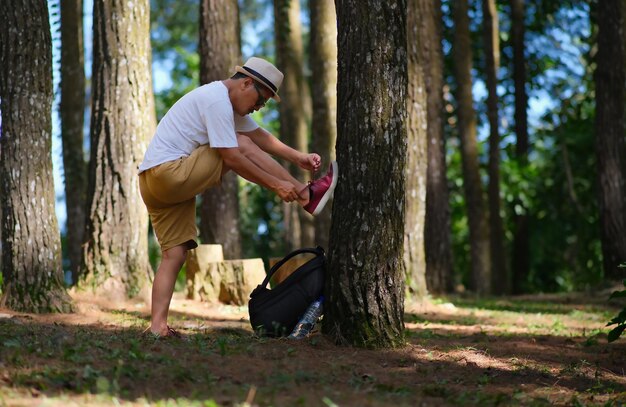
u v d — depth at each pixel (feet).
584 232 78.59
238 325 31.07
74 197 55.98
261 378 19.31
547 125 86.48
